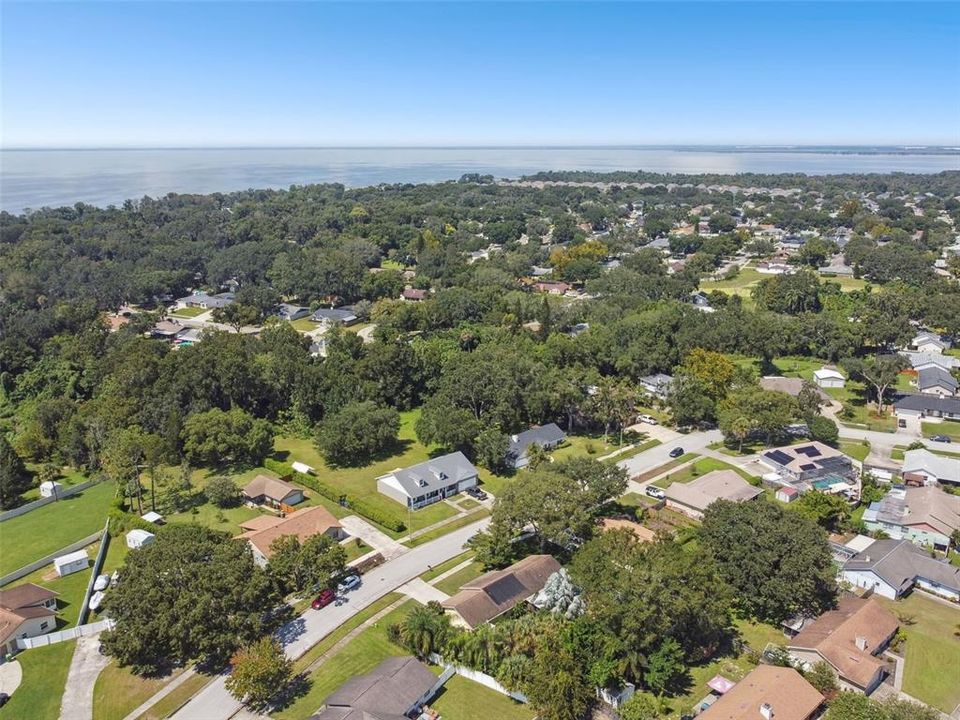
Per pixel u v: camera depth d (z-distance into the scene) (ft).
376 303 623.36
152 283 654.94
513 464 334.44
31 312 536.83
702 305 628.28
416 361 421.18
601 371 460.14
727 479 297.33
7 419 410.11
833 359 489.67
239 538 239.91
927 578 233.76
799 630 208.23
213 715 179.11
